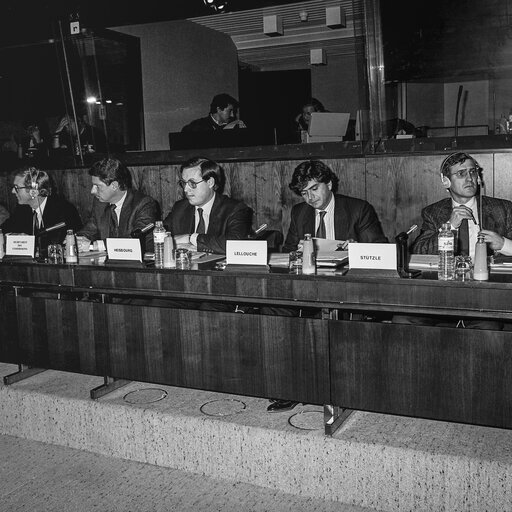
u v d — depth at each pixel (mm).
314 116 4152
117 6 4613
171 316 2742
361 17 3820
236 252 2740
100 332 2934
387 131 4016
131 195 3748
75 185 4816
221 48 8016
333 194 3477
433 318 2570
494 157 3537
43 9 4797
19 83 5180
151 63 6398
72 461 2824
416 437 2373
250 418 2623
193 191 3490
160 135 6598
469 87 7918
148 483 2602
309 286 2449
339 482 2400
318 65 8906
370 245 2406
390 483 2316
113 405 2822
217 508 2391
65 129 4867
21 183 4023
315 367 2479
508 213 3078
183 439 2674
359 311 2699
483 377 2211
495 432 2385
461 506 2219
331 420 2473
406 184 3770
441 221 3107
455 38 5559
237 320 2600
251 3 4449
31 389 3066
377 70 3875
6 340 3213
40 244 3555
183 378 2760
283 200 4105
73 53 4969
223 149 4273
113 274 2859
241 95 9477
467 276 2289
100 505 2438
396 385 2350
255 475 2557
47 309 3059
